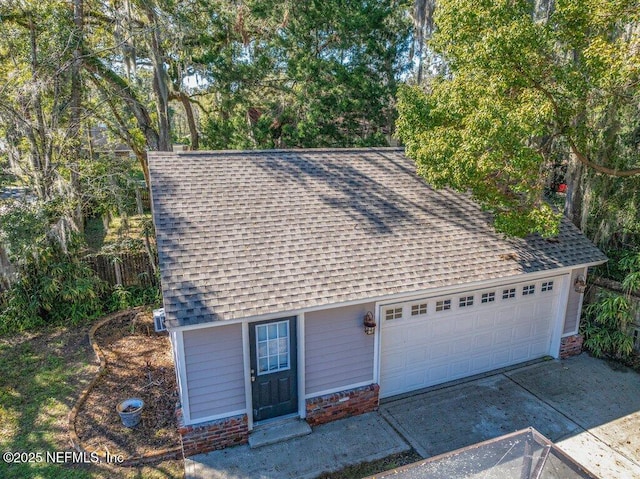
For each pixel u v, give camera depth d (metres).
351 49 16.39
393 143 16.80
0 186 11.93
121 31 13.91
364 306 7.15
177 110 25.30
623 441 6.76
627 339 8.99
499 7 7.08
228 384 6.46
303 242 7.40
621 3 6.78
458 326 8.25
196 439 6.38
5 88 11.72
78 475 6.10
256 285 6.48
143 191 21.02
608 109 8.84
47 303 11.02
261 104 16.88
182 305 5.96
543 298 8.95
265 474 6.05
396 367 7.90
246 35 16.69
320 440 6.75
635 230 9.50
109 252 12.30
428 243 8.05
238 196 8.09
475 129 7.03
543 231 7.64
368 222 8.20
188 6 15.70
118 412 7.08
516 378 8.55
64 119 13.17
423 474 4.41
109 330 10.71
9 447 6.67
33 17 12.25
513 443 4.84
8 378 8.59
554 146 10.70
